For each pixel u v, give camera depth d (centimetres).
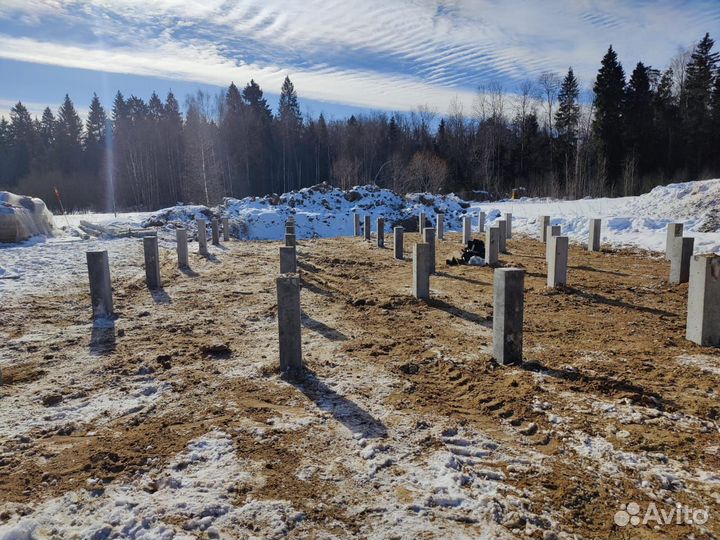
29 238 1812
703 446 389
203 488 344
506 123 7369
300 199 3519
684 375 536
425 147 6750
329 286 1081
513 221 2386
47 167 6462
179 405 484
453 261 1384
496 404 471
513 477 353
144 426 441
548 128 6475
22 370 586
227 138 6062
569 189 4719
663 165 5066
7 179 6762
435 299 934
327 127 7675
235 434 420
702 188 2078
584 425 427
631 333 704
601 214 2258
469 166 6512
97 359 623
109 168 6372
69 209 5628
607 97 5084
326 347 659
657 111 5347
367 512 316
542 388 505
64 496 338
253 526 303
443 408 468
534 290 1000
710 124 4919
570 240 1809
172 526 304
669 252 1355
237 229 2858
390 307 877
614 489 337
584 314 812
